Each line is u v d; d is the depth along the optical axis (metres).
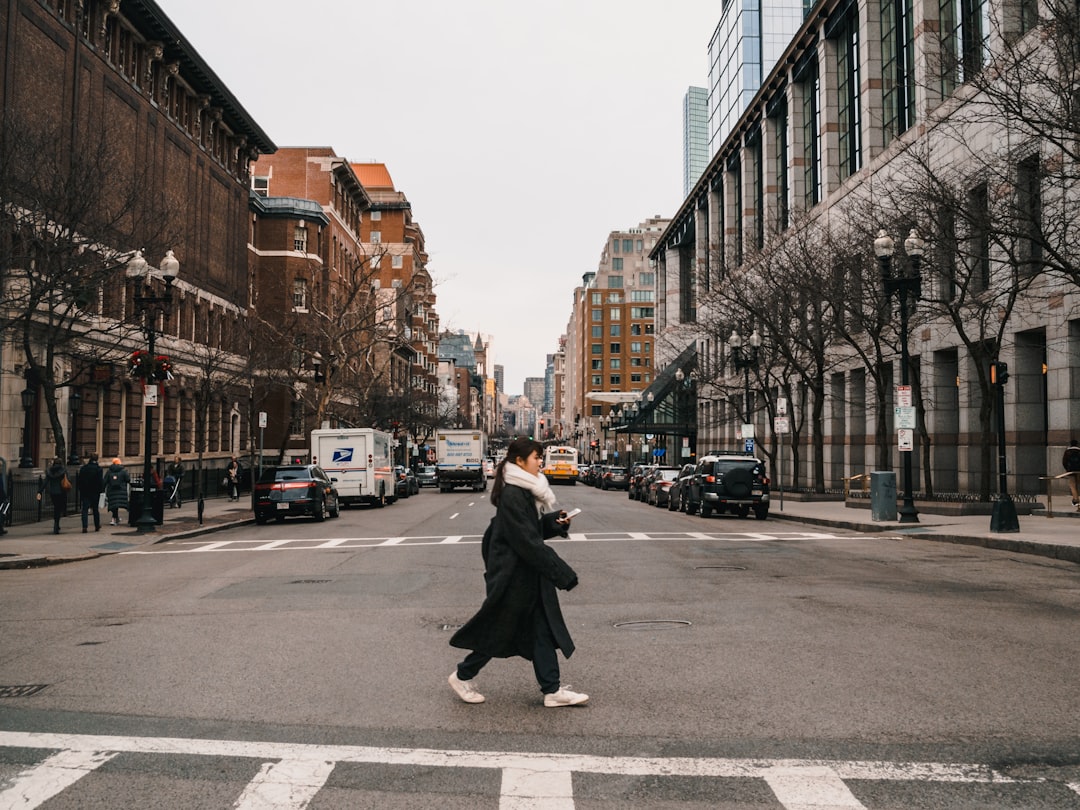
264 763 5.35
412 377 100.12
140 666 8.05
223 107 48.00
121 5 36.47
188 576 15.17
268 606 11.56
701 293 63.56
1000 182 22.38
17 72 28.91
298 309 58.41
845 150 46.44
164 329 41.06
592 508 36.69
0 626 10.34
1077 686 6.97
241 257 52.47
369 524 27.98
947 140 33.44
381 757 5.44
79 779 5.10
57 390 32.28
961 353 33.75
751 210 63.59
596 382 167.62
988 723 6.02
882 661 7.87
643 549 18.31
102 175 24.39
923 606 10.80
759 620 9.97
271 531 25.83
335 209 68.69
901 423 23.55
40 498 27.06
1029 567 14.91
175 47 40.56
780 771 5.14
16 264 23.59
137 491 25.80
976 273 31.23
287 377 51.47
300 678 7.53
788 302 36.38
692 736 5.82
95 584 14.30
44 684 7.39
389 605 11.47
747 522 27.67
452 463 59.94
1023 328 29.53
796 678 7.31
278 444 59.31
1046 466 29.86
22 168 22.80
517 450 6.59
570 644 6.57
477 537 22.33
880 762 5.27
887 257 23.98
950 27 34.19
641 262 169.88
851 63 45.34
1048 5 16.58
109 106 35.50
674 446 91.06
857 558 16.47
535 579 6.53
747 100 72.88
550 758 5.40
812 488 43.44
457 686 6.70
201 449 38.75
